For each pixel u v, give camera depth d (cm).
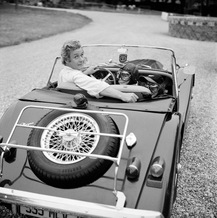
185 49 1294
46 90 331
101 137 241
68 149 243
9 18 2302
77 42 311
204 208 295
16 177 246
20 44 1355
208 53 1217
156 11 4719
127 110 279
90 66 390
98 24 2458
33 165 241
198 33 1708
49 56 1086
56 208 221
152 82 371
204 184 334
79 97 263
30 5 4353
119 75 367
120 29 2095
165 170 232
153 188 223
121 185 227
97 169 227
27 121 286
